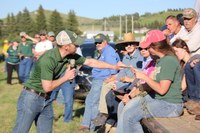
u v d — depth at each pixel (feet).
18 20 266.77
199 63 16.16
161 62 14.60
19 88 46.37
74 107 31.94
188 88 16.83
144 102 15.03
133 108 15.16
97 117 22.30
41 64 15.16
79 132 24.34
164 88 14.32
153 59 16.06
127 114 15.23
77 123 26.71
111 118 22.06
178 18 24.68
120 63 17.58
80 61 16.96
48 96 16.12
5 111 31.58
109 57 22.88
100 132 23.53
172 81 14.61
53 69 15.26
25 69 45.50
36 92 15.72
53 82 15.26
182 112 15.51
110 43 31.32
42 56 15.55
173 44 18.39
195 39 19.15
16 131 15.88
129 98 16.97
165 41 14.79
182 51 17.94
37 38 46.60
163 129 12.73
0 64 84.64
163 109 14.75
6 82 52.49
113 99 21.13
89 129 24.57
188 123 13.97
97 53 25.50
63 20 299.17
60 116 28.71
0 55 91.50
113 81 21.86
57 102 34.35
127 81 18.69
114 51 23.11
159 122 14.10
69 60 15.87
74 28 272.51
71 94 26.81
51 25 268.21
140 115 15.05
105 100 21.94
